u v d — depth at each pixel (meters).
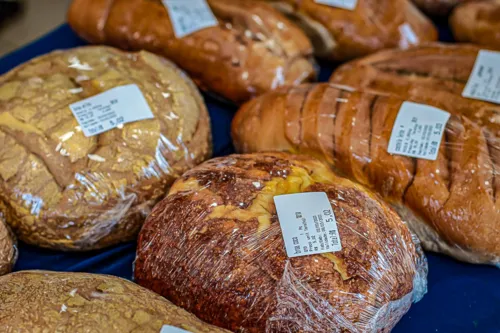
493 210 0.94
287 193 0.88
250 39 1.35
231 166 0.94
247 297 0.79
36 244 1.06
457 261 1.07
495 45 1.48
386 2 1.49
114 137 1.00
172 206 0.89
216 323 0.82
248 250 0.81
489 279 1.04
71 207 0.98
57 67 1.11
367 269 0.81
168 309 0.79
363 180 1.02
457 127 1.01
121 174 0.99
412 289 0.88
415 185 0.98
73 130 0.99
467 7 1.56
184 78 1.20
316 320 0.78
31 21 2.16
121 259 1.09
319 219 0.84
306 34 1.56
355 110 1.04
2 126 1.00
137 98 1.05
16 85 1.05
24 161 0.97
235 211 0.85
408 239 0.91
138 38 1.39
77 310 0.75
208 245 0.83
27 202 0.98
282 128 1.07
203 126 1.13
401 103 1.05
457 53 1.24
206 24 1.36
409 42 1.47
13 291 0.78
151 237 0.89
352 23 1.47
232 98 1.38
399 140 1.00
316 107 1.06
